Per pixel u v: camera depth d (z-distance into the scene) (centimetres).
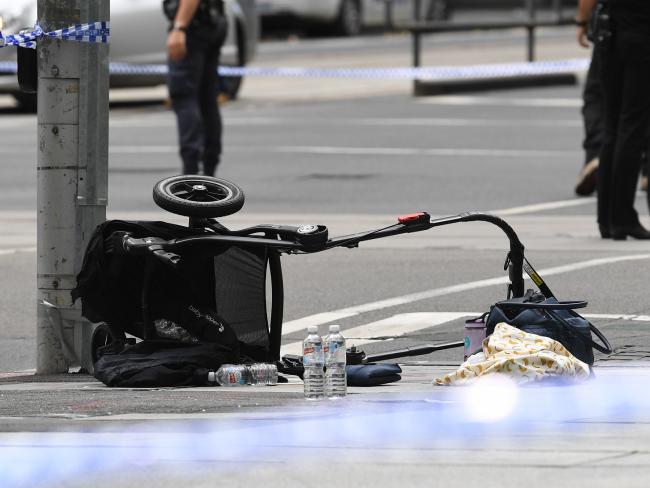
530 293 2003
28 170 5109
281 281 2062
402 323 2652
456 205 4225
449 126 6103
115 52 6494
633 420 1639
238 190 2055
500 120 6266
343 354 1834
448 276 3098
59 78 2248
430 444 1514
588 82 4325
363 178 4778
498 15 10812
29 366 2491
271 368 1997
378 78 8131
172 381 1977
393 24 10831
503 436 1552
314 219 3928
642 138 3434
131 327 2073
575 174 4834
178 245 1958
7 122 6469
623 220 3488
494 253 3378
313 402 1786
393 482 1352
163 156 5431
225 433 1579
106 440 1554
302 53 9319
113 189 4628
